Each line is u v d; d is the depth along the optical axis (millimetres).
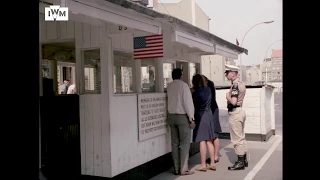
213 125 5918
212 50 6188
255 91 8906
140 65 5258
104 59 4348
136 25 3725
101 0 3023
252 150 7660
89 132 4461
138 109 4934
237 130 5789
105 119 4344
